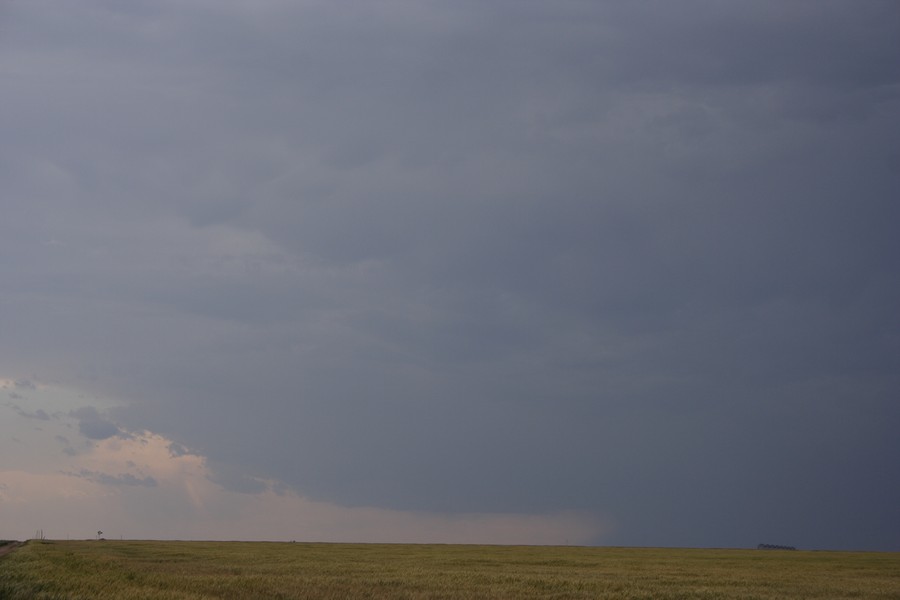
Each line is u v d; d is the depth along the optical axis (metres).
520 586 36.94
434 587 35.75
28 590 27.50
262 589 32.34
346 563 55.00
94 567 41.72
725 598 33.53
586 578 43.28
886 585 41.53
